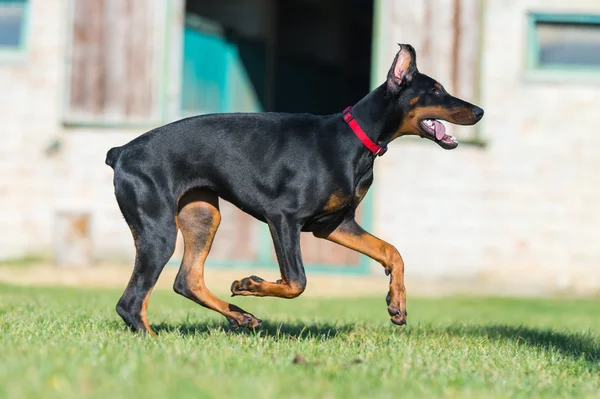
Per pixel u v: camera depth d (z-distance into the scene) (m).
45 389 3.82
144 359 4.72
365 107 6.44
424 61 16.25
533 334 7.96
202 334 6.47
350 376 4.62
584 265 16.25
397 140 16.28
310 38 21.50
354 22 22.73
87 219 15.94
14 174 16.58
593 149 16.33
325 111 22.06
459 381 4.79
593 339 7.74
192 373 4.34
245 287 6.26
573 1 16.33
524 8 16.38
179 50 16.53
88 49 16.55
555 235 16.30
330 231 6.59
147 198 6.26
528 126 16.34
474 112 6.47
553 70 16.39
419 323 8.21
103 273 15.46
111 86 16.53
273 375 4.50
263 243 16.88
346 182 6.30
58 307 8.59
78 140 16.55
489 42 16.41
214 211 6.68
